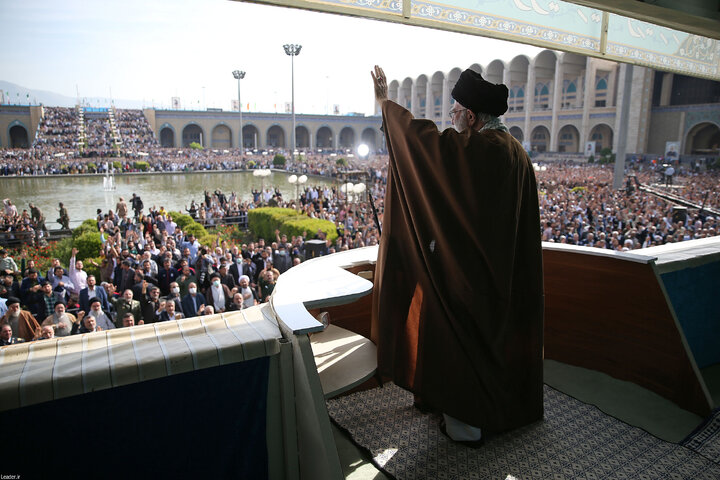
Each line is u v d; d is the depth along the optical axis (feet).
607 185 74.95
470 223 4.54
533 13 6.95
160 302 20.67
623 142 61.46
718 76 9.93
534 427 5.93
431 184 4.67
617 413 6.17
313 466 3.68
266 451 3.91
